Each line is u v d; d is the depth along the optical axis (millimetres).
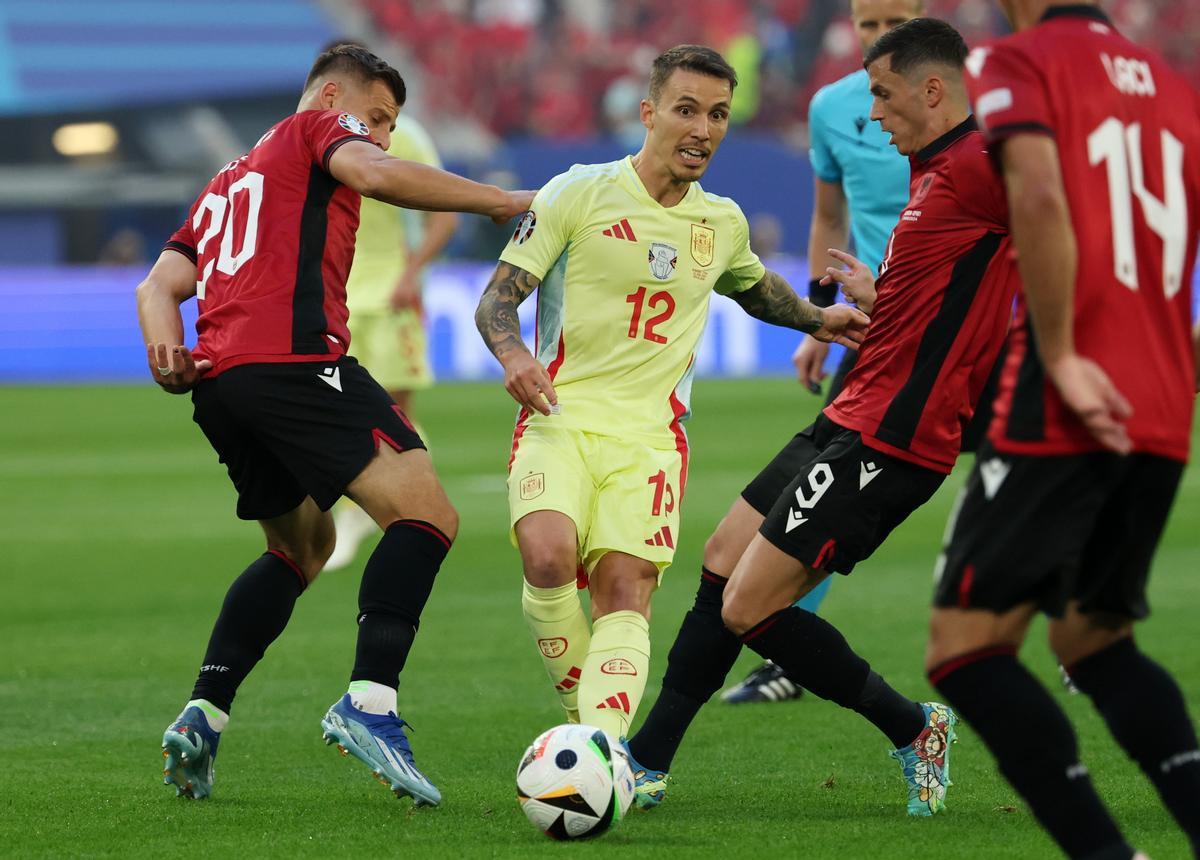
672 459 16422
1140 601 11867
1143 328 11203
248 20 110938
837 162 21984
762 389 78688
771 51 119000
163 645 24938
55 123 106188
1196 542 35438
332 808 15266
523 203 16047
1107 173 11148
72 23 106688
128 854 13383
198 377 15773
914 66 15133
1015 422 11266
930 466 15281
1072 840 11070
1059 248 10625
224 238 15984
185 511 41062
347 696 14992
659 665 23609
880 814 15047
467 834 14109
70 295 86938
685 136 15969
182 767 15484
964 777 16844
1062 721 11234
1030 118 10805
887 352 15414
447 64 114750
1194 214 11664
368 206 32250
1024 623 11508
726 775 16906
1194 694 20531
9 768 17188
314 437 15477
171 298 16422
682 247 16359
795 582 15234
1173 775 11688
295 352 15453
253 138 109562
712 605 15875
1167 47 118312
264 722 19781
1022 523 11164
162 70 107812
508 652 24328
